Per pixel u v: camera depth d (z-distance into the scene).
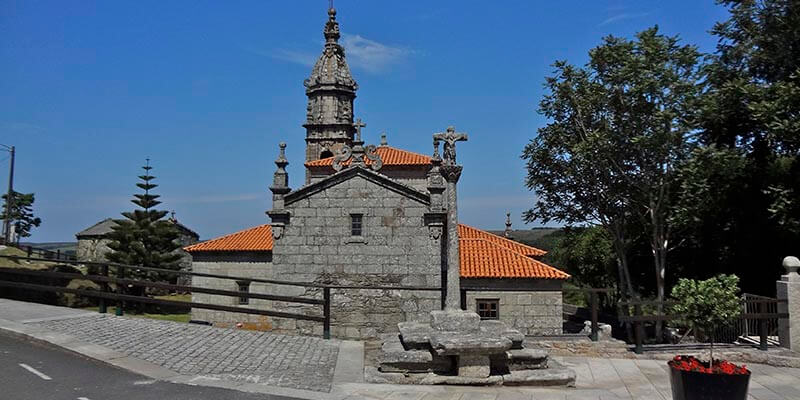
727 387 9.65
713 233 29.02
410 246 22.17
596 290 18.97
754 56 26.16
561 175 31.98
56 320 14.48
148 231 44.75
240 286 30.27
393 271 22.14
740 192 27.39
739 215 27.66
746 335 18.64
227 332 14.69
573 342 17.92
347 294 22.22
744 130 27.62
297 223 22.55
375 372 11.75
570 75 29.78
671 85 26.86
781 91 22.64
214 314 30.25
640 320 16.62
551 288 24.55
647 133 27.42
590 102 28.59
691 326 11.38
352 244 22.33
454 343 11.58
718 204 27.56
